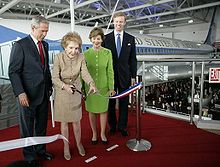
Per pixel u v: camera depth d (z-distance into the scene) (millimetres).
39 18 1683
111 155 2211
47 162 2070
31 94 1800
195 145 2432
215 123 2881
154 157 2164
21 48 1688
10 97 3092
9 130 2988
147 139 2602
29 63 1736
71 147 2404
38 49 1808
